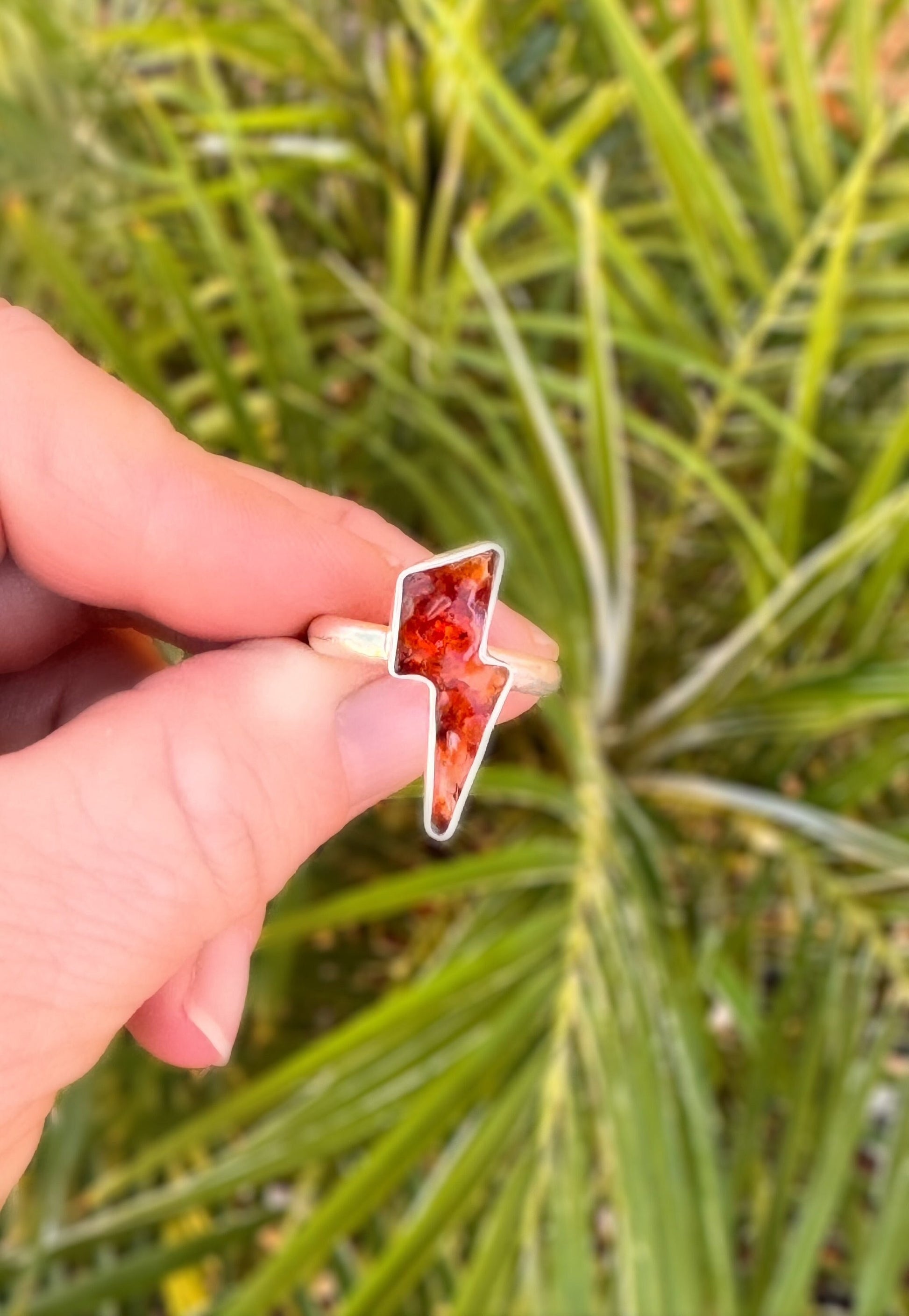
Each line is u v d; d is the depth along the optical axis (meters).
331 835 0.09
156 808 0.07
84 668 0.11
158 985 0.08
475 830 0.20
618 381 0.20
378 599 0.09
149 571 0.09
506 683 0.08
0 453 0.09
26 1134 0.07
